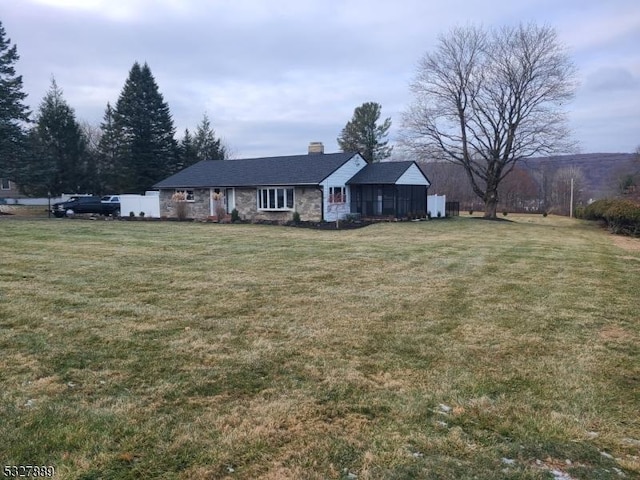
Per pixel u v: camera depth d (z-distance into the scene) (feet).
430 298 23.82
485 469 9.47
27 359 14.75
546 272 32.32
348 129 181.68
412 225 76.84
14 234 51.39
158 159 149.28
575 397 12.92
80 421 11.01
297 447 10.19
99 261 33.27
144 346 16.14
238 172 94.89
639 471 9.55
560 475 9.33
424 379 13.94
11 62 105.91
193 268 31.09
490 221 93.40
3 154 104.68
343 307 21.77
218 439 10.41
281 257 36.65
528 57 97.66
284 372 14.25
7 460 9.41
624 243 60.03
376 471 9.36
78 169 143.84
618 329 19.35
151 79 147.02
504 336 18.03
